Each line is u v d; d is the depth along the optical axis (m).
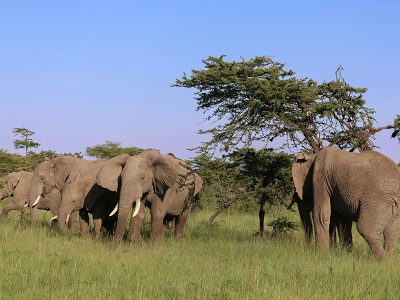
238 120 21.14
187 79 21.38
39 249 13.27
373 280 10.71
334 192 15.27
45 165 18.20
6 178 22.08
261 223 20.62
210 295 9.39
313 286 10.30
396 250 16.34
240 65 21.45
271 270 11.55
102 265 11.62
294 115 20.80
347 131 21.02
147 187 15.65
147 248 14.63
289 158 21.22
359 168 14.66
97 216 16.92
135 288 9.73
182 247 15.51
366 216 14.31
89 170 17.41
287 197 22.09
